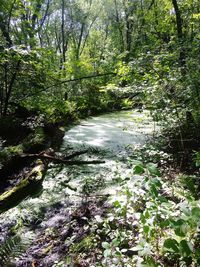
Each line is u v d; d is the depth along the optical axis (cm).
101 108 1739
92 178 635
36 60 1041
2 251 389
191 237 266
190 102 693
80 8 2417
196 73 680
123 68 775
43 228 465
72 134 1075
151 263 259
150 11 1386
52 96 1186
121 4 2467
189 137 738
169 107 698
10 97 1165
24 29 1074
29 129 950
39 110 1138
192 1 1035
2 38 1013
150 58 765
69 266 367
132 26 2172
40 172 631
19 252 391
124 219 407
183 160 669
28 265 377
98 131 1125
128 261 311
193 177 519
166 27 1220
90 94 1661
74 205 528
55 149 830
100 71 1590
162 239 329
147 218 291
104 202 524
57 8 2303
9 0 977
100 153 819
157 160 647
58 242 424
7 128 965
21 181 583
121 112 1789
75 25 2548
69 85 1311
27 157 699
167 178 546
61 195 571
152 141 803
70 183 623
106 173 659
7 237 440
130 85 759
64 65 1232
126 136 1018
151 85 723
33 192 584
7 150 708
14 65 1028
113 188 578
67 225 466
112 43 2638
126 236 354
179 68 691
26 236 430
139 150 729
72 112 1423
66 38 2700
